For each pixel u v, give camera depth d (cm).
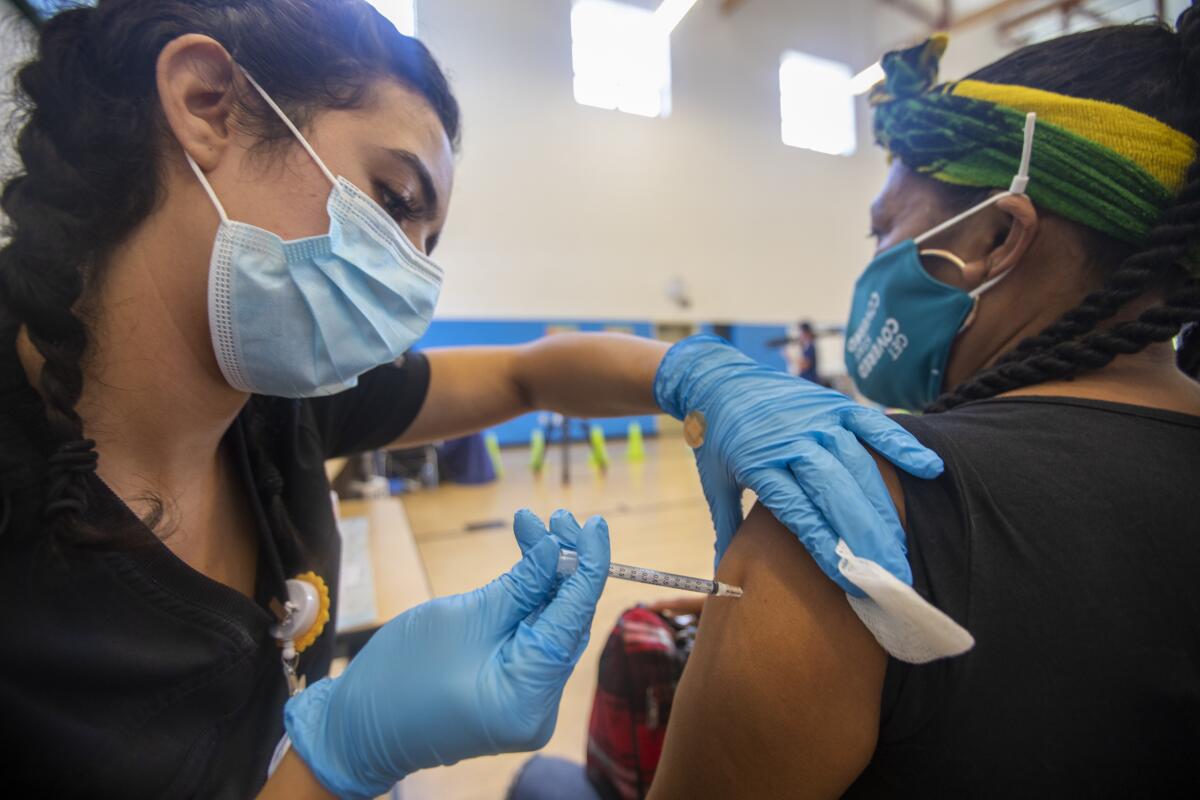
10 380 39
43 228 39
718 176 397
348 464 227
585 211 387
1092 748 32
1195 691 32
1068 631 32
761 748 37
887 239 65
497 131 264
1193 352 51
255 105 47
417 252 59
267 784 42
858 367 73
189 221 46
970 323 56
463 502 357
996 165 50
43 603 37
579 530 51
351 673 44
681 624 118
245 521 60
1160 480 35
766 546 41
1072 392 41
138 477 48
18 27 41
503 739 40
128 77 42
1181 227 38
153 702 41
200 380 49
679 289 436
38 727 34
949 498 37
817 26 260
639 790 106
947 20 207
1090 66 45
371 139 51
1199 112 41
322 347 53
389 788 43
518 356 93
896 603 30
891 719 35
